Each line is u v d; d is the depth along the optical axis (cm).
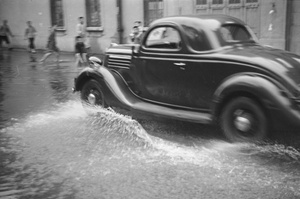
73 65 1534
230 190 393
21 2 2338
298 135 461
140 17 1745
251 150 489
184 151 511
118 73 665
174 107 577
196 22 552
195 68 538
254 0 1395
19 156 502
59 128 629
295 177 422
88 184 414
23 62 1666
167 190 396
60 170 454
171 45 571
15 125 648
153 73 594
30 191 398
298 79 470
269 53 518
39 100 861
